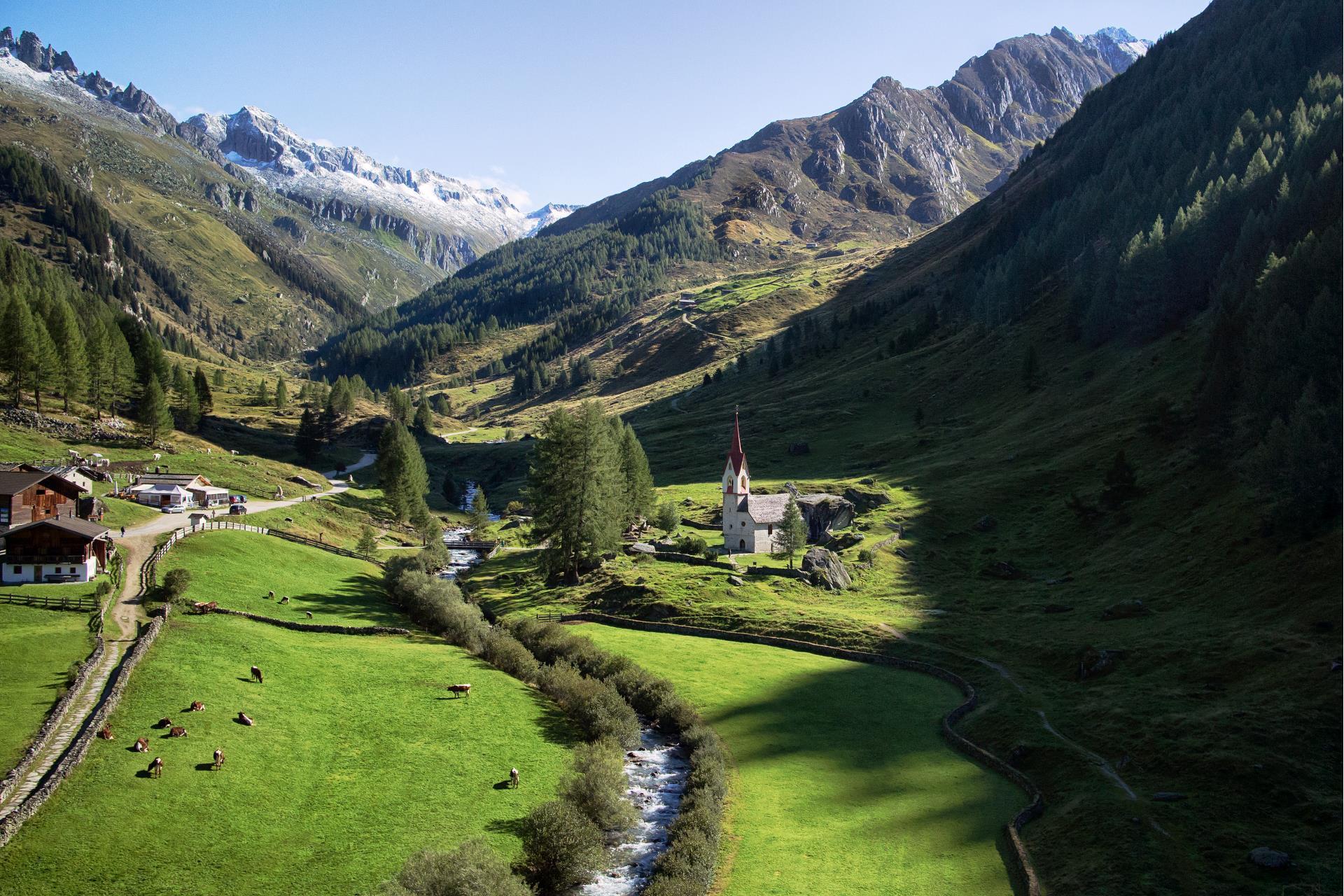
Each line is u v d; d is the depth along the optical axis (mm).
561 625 94688
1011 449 147500
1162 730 59281
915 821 53781
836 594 103750
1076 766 57906
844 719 70062
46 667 61344
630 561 117500
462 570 130875
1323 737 54875
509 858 47438
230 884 42562
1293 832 47656
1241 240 144750
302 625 82125
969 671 78875
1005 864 48656
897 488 143500
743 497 129875
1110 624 82438
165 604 77125
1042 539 113000
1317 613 70000
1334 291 99000
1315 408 83125
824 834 52531
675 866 46938
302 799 51344
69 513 101625
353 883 43656
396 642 83000
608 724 65250
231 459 176250
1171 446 118062
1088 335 178625
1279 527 83812
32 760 48500
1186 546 93125
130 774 49719
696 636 92438
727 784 59188
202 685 62375
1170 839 47750
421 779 55531
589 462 113562
